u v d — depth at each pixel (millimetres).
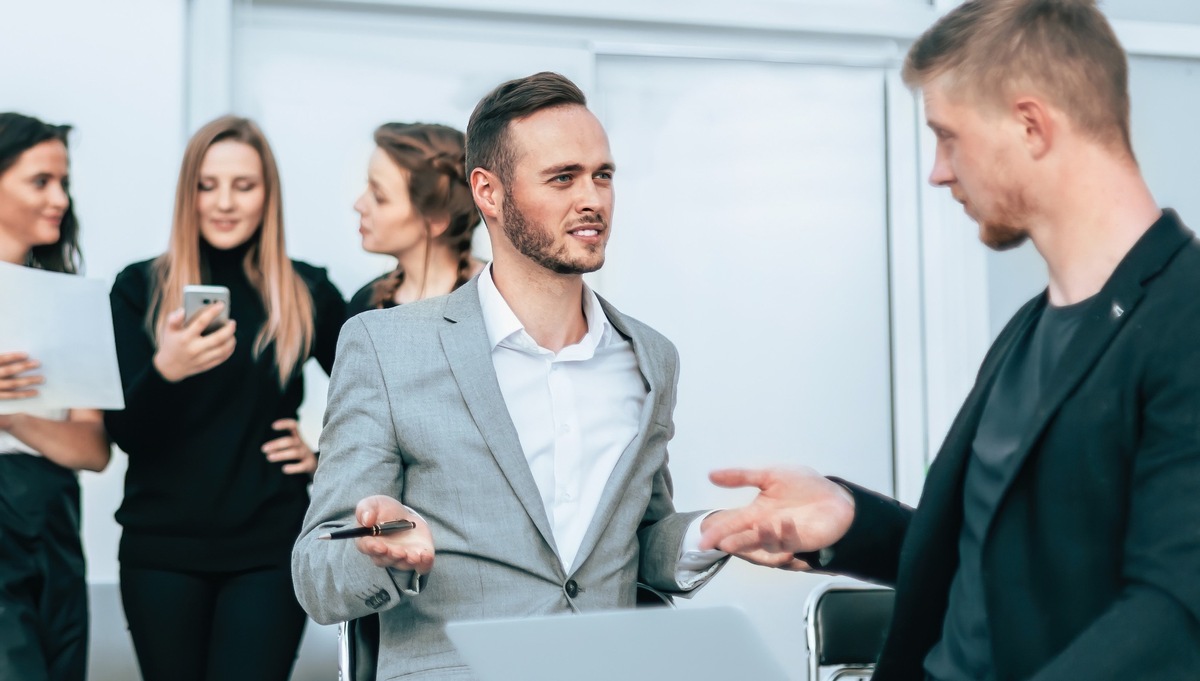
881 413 4742
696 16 4496
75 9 3883
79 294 3117
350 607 1789
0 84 3820
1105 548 1330
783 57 4660
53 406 3059
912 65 1496
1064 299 1438
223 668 3281
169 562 3314
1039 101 1392
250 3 4141
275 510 3398
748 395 4621
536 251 1998
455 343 2002
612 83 4520
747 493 4578
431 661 1880
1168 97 4918
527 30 4375
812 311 4688
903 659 1592
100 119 3885
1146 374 1306
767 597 4449
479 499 1932
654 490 2162
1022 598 1381
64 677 3221
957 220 4773
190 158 3539
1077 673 1245
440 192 3918
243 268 3549
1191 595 1224
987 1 1443
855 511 1724
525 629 1369
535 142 1979
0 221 3652
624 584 1990
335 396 2004
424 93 4258
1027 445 1369
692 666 1388
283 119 4141
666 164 4570
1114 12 4879
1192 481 1249
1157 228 1367
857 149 4746
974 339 4770
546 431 2031
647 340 2168
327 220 4113
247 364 3422
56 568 3236
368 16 4230
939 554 1551
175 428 3330
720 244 4613
